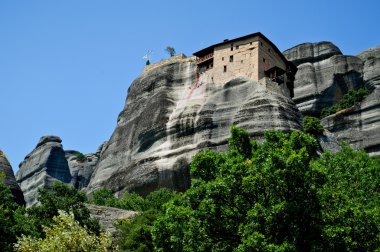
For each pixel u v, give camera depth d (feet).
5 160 269.44
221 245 83.30
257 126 231.50
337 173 112.68
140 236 119.24
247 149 98.27
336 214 84.33
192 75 282.97
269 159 81.66
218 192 83.97
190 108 256.73
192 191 88.07
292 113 239.71
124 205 199.62
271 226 78.84
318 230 79.66
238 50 268.41
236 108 245.45
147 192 244.83
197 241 84.17
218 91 258.16
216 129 242.58
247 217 79.87
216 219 84.07
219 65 270.67
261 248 74.08
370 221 82.64
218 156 94.84
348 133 293.02
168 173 241.76
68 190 140.67
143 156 259.19
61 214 108.37
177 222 88.94
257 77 255.50
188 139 247.91
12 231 114.32
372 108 291.79
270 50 271.90
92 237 108.58
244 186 82.07
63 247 102.17
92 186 278.26
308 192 81.87
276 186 81.05
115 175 267.39
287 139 93.91
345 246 78.74
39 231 124.06
